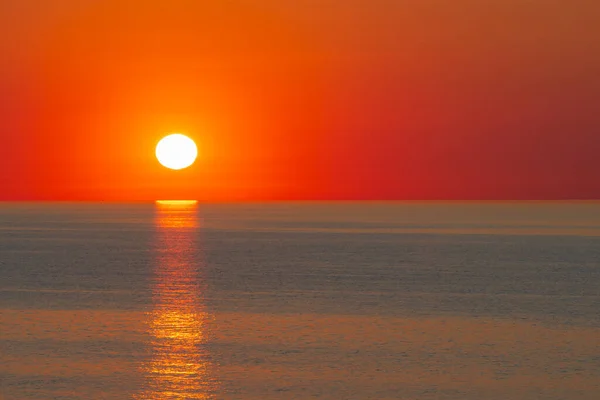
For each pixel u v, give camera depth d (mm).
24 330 54750
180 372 42656
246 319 60281
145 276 96500
